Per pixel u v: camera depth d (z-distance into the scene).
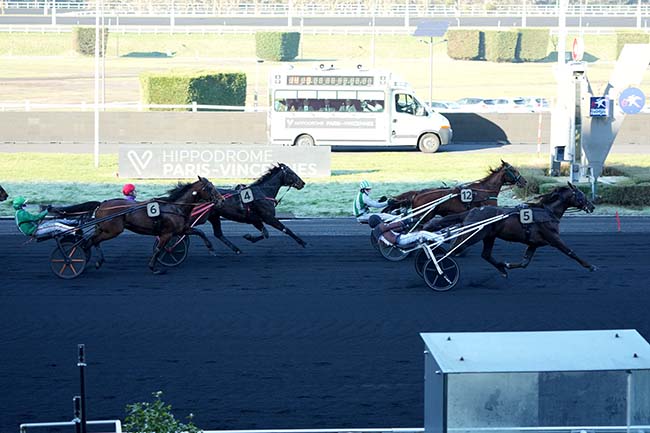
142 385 10.92
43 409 10.12
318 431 8.38
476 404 6.32
